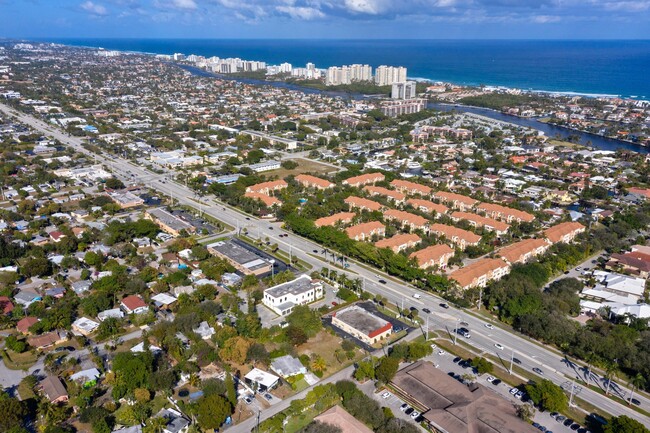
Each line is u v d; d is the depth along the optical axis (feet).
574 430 472.03
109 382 510.58
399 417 485.56
